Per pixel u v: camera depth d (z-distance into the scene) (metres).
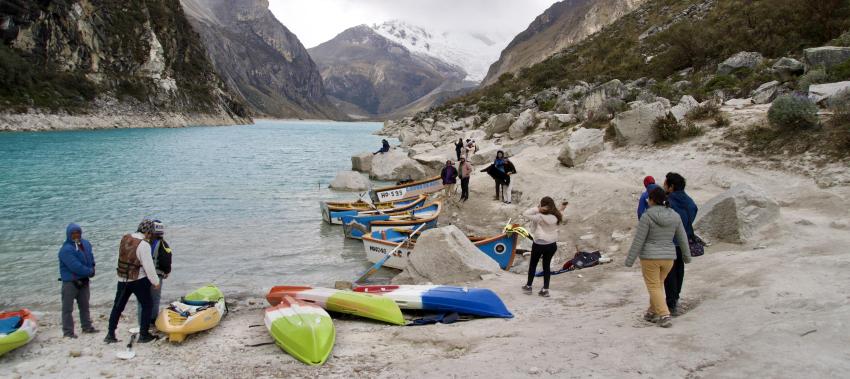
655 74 39.53
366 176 30.86
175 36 99.19
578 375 5.25
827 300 6.09
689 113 20.06
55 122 60.19
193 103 98.38
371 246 13.21
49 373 6.49
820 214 10.89
